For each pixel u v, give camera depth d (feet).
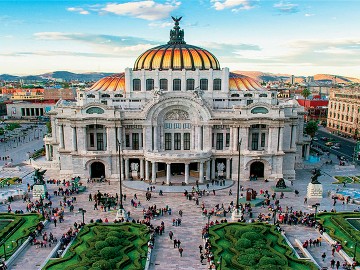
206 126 379.55
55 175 406.62
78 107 376.89
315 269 199.93
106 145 389.19
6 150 554.87
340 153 528.63
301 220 271.08
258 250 217.36
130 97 408.05
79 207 302.86
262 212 293.84
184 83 406.62
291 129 395.55
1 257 212.84
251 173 393.09
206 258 215.72
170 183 365.61
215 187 357.41
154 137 381.60
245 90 422.00
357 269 203.92
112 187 359.25
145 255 215.51
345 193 334.65
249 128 382.42
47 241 237.25
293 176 395.96
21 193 329.11
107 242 223.10
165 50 424.46
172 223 270.05
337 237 242.58
